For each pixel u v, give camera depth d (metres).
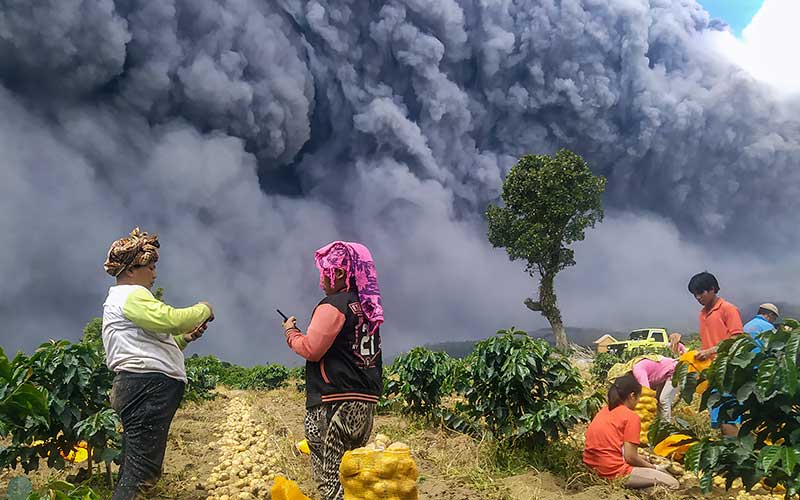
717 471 3.84
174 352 4.34
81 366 5.16
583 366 19.20
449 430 8.10
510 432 6.33
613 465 5.59
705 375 3.92
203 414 12.56
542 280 39.19
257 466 6.60
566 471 5.92
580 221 37.59
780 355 3.49
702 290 6.80
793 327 3.61
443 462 6.36
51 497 2.52
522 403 6.55
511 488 5.42
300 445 7.33
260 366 22.64
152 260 4.43
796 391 3.51
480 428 7.59
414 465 3.30
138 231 4.48
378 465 3.22
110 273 4.38
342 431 3.74
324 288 3.96
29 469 5.10
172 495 5.64
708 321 6.82
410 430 8.60
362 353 3.82
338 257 3.86
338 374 3.76
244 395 17.69
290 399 17.05
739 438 3.75
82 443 6.40
